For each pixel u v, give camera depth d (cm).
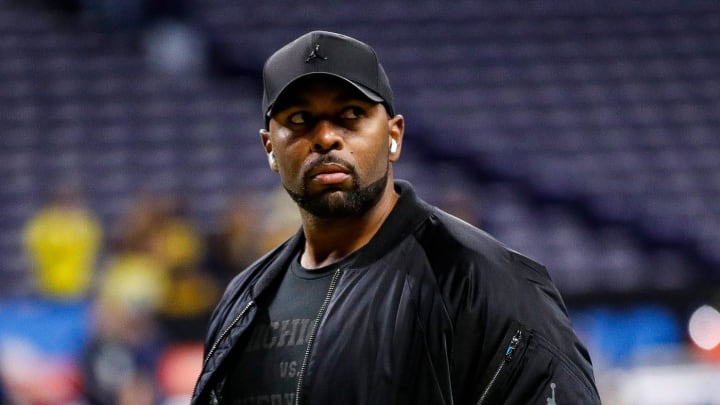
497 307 788
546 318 803
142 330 2303
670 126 4534
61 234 3181
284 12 4950
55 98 4512
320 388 794
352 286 827
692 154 4409
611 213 4106
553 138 4438
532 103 4591
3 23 4834
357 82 818
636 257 3903
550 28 4941
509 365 780
